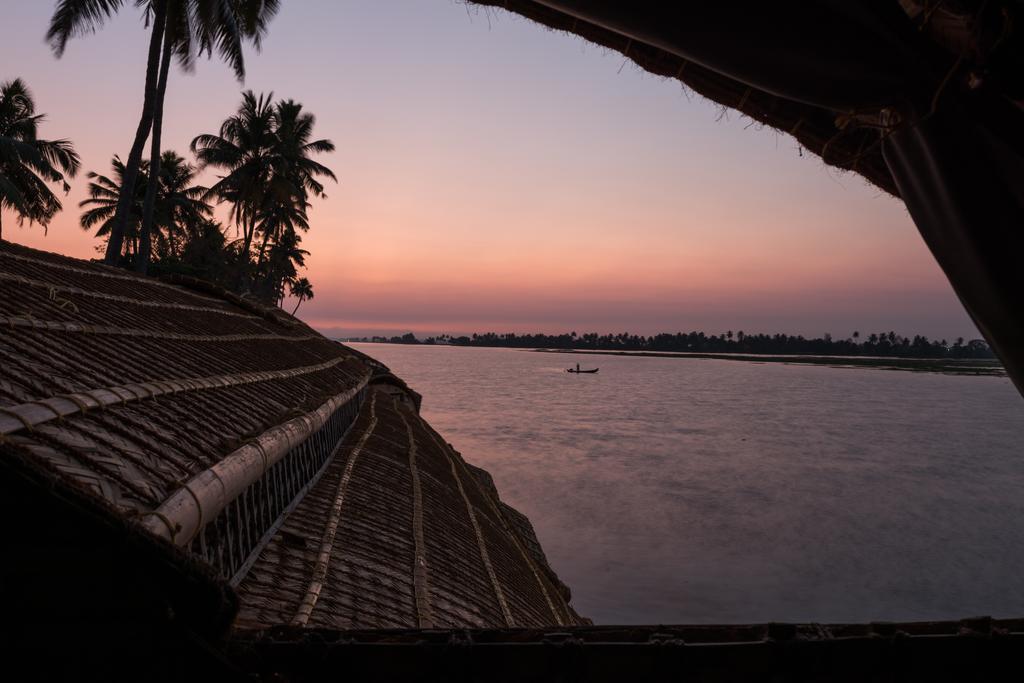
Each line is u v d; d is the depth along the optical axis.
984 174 2.43
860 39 2.47
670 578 19.33
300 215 57.53
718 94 2.98
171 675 2.44
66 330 4.28
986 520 27.83
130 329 5.32
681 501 29.52
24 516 2.37
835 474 38.06
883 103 2.57
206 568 2.43
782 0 2.47
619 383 141.00
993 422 75.19
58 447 2.73
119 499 2.61
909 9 2.52
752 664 2.90
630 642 2.92
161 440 3.36
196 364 5.49
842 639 2.95
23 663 2.38
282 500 5.65
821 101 2.61
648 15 2.54
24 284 4.86
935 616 17.28
